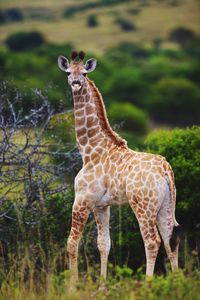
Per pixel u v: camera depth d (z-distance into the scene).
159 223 24.33
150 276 22.33
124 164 24.53
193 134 30.75
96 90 25.53
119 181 24.42
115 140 25.20
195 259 27.45
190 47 192.50
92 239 28.33
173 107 114.31
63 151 31.22
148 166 24.05
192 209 29.55
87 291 21.89
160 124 114.94
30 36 175.00
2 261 26.08
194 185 29.66
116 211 29.22
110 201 24.83
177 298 20.92
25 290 23.00
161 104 114.19
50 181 27.92
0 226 27.42
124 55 163.88
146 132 90.19
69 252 24.95
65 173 29.41
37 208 27.69
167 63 149.12
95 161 25.11
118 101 112.69
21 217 26.48
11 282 23.52
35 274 25.94
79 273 26.41
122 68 128.25
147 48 193.12
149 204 23.83
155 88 117.12
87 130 25.41
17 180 27.55
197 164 29.84
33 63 106.38
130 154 24.70
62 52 132.50
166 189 24.11
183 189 29.69
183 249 28.52
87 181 24.95
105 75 117.38
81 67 25.23
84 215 24.97
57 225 28.30
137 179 23.97
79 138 25.47
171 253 24.08
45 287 23.48
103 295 21.62
